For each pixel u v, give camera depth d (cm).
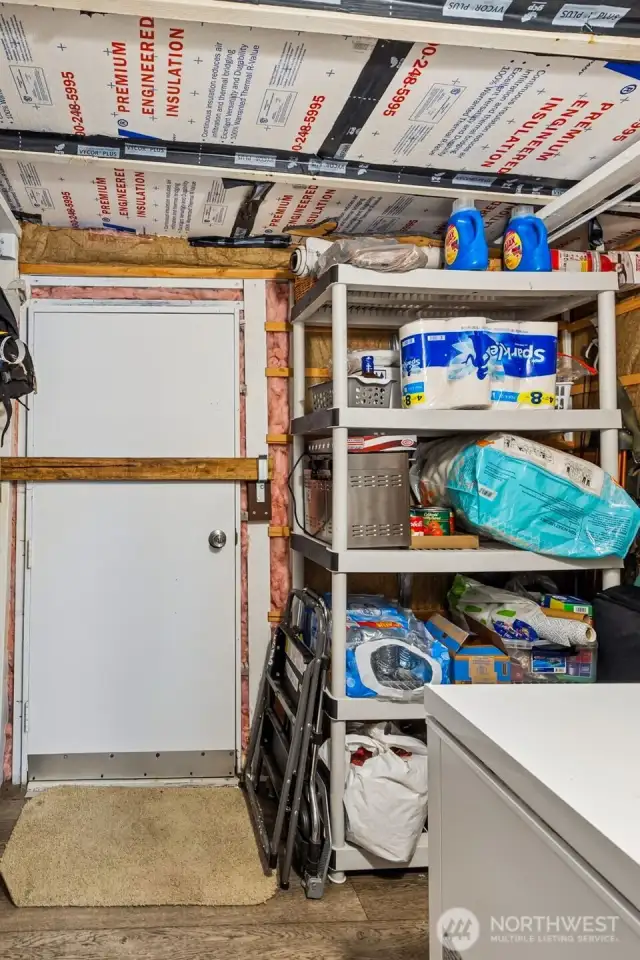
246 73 148
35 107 162
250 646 263
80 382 258
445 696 104
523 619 211
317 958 167
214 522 263
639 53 134
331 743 198
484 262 201
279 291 269
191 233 255
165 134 175
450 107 162
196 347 263
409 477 215
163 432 261
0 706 246
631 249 249
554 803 71
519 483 197
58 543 256
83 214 236
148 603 259
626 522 199
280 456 267
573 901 68
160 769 257
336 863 197
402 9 121
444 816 101
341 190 213
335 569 194
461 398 195
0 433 251
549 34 127
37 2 119
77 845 210
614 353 205
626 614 190
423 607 269
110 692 256
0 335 232
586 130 173
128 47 139
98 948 169
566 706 99
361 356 212
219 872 198
